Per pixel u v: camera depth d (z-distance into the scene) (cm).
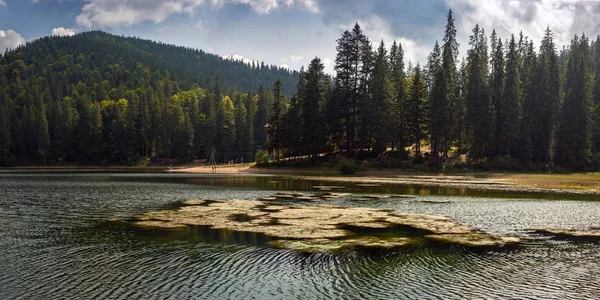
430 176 6406
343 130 8256
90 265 1496
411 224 2339
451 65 7644
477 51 8094
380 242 1891
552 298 1209
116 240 1894
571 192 4203
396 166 7175
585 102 6912
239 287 1280
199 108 14338
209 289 1260
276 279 1360
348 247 1794
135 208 2911
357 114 8144
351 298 1199
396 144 8044
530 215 2691
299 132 8131
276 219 2464
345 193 4066
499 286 1311
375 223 2359
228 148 12181
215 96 15662
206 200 3416
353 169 7100
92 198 3528
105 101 15025
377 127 7200
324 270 1464
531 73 7488
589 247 1825
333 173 7306
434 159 7088
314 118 7994
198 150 12419
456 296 1221
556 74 7206
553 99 7144
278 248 1764
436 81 7075
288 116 8244
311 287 1288
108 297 1190
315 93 8062
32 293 1217
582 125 6881
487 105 7069
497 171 6719
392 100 7462
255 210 2827
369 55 8106
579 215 2700
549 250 1767
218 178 6456
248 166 8994
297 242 1877
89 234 2023
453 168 6844
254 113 13288
